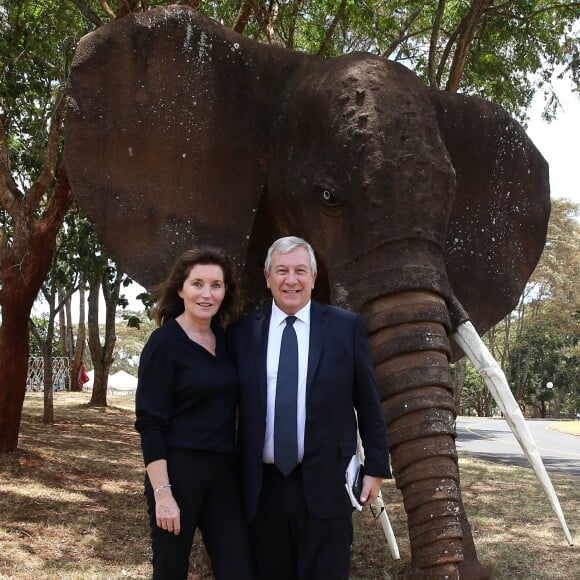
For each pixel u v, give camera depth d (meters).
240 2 9.05
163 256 4.38
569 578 5.02
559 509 3.55
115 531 5.73
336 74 4.15
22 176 10.81
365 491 3.00
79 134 4.38
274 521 3.03
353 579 4.88
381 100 3.94
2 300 7.99
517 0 9.52
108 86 4.46
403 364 3.31
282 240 3.14
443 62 8.59
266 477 3.05
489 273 4.94
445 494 3.06
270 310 3.20
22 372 8.27
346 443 3.02
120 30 4.51
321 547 2.98
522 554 5.57
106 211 4.37
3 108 9.34
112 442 11.22
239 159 4.53
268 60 4.59
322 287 4.53
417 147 3.82
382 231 3.67
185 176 4.48
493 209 4.99
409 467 3.14
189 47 4.52
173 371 3.05
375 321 3.46
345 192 3.85
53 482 7.32
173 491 3.00
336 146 3.94
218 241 4.46
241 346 3.14
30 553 5.02
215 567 3.02
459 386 31.52
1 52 8.87
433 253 3.66
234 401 3.10
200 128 4.50
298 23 11.45
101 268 11.99
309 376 3.00
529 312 47.47
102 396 18.17
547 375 51.47
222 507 3.05
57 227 7.97
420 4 10.23
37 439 10.27
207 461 3.04
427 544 3.03
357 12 10.59
